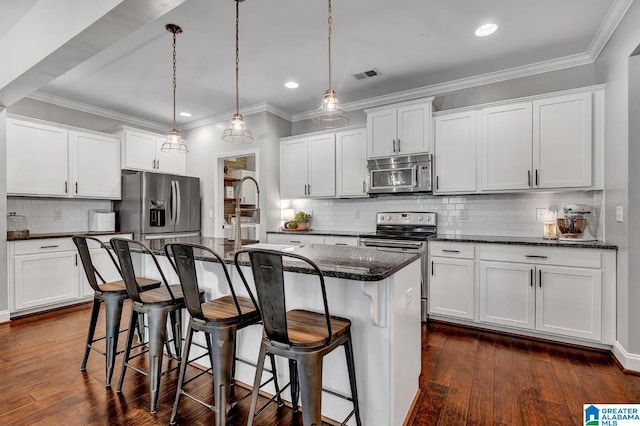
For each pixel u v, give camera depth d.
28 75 2.44
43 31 2.20
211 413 1.81
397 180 3.67
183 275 1.63
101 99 4.16
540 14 2.42
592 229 2.93
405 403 1.74
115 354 2.09
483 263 2.99
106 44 2.05
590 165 2.77
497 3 2.30
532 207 3.28
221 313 1.66
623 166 2.37
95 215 4.22
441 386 2.08
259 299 1.35
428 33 2.68
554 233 3.05
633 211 2.26
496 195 3.46
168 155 4.99
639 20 2.12
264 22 2.52
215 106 4.47
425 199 3.87
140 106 4.44
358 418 1.58
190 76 3.50
